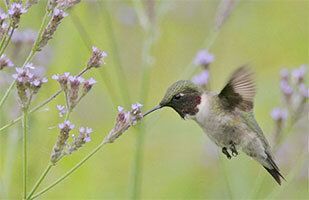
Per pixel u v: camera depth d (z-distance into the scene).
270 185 15.08
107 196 15.41
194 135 17.03
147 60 12.58
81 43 14.23
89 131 8.17
